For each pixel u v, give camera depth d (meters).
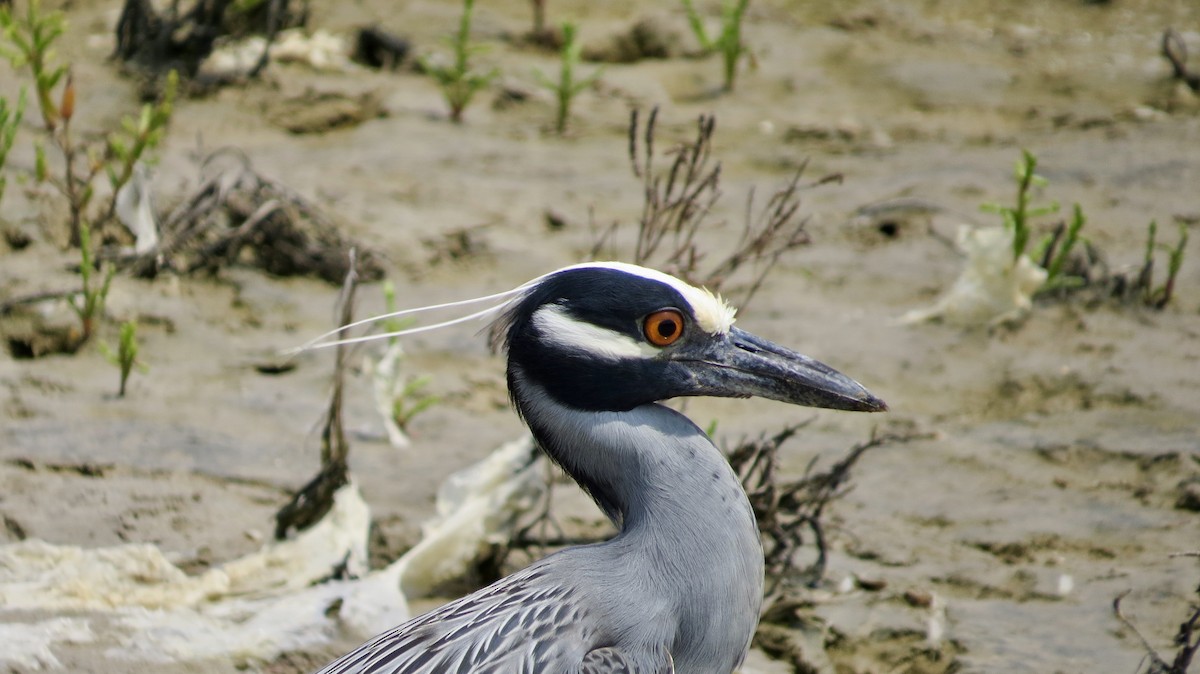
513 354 7.25
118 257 14.04
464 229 15.31
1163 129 18.77
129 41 19.89
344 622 8.84
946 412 12.11
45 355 12.69
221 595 9.11
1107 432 11.58
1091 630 8.95
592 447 7.13
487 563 9.54
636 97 19.95
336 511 9.57
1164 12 23.53
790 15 23.28
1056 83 20.66
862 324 13.59
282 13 20.78
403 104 19.17
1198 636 8.59
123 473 10.62
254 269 14.36
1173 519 10.29
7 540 9.70
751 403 12.43
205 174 15.94
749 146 18.41
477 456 11.13
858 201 16.47
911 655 8.83
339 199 15.84
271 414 11.76
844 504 10.55
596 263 7.27
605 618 6.79
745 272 14.57
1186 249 15.13
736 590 7.01
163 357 12.67
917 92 20.23
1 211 14.66
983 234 13.85
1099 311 13.81
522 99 19.59
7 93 18.33
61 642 8.44
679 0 23.39
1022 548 9.94
